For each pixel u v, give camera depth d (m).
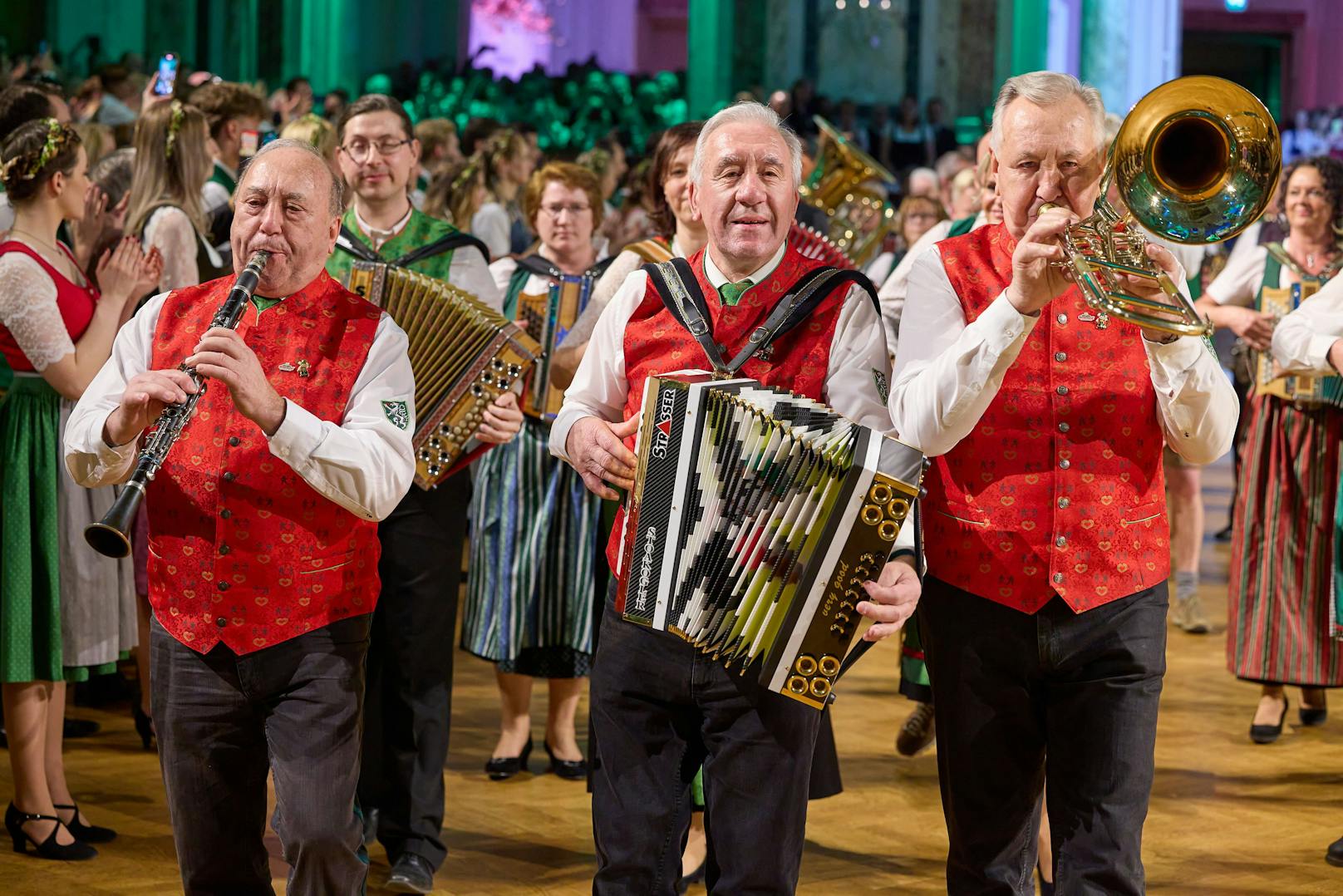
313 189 2.47
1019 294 2.20
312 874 2.40
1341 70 24.53
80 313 3.52
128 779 4.16
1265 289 4.61
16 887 3.34
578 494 4.11
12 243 3.49
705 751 2.47
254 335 2.48
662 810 2.38
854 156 4.80
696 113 19.95
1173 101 2.11
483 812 3.96
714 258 2.48
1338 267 4.56
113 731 4.66
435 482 3.09
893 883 3.49
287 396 2.45
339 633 2.47
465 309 3.08
